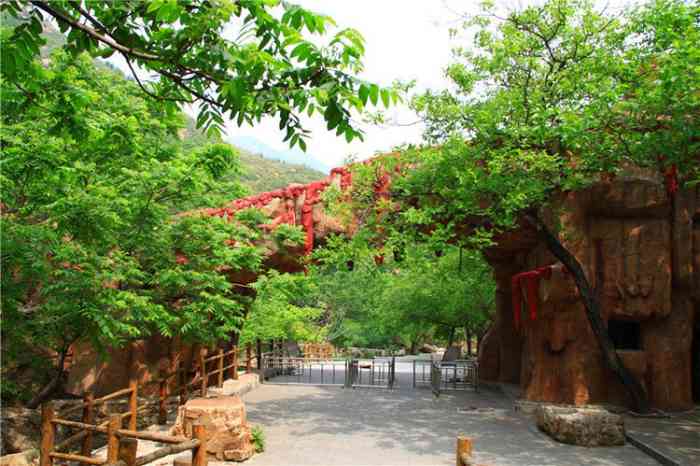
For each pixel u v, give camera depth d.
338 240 12.97
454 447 10.55
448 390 17.59
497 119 11.41
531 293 13.91
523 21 12.12
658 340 13.92
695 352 15.84
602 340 12.82
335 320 34.12
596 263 13.91
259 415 13.37
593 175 12.50
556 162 11.59
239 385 16.30
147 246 11.08
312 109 3.95
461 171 11.79
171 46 4.08
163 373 13.41
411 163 13.05
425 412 13.96
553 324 13.82
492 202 12.33
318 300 33.66
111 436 6.82
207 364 16.78
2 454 10.50
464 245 14.46
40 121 8.41
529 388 14.45
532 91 12.27
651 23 10.15
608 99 9.76
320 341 30.27
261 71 3.92
